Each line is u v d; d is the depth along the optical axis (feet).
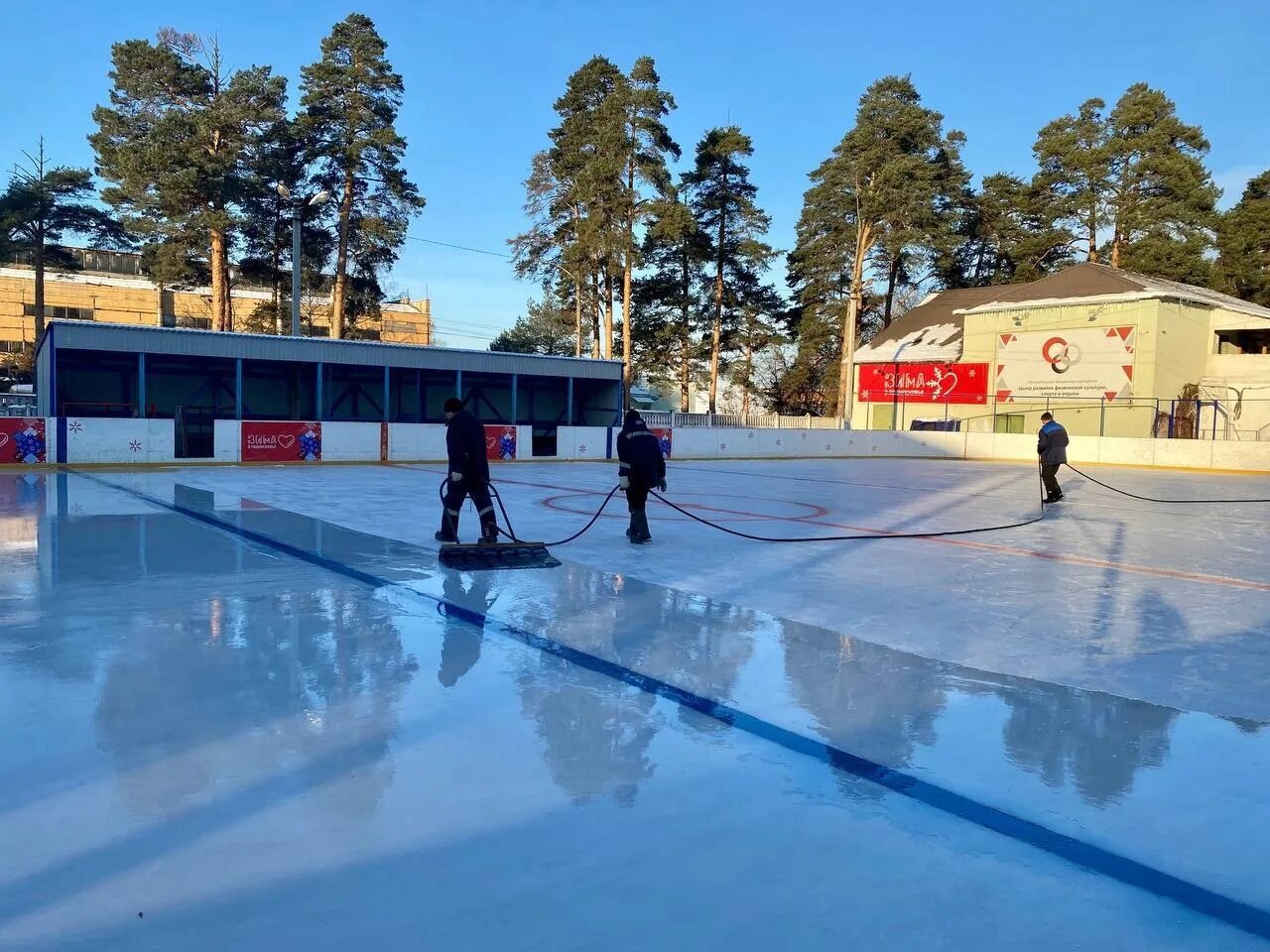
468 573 25.39
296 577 24.89
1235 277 191.42
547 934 8.11
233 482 57.98
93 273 248.52
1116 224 177.99
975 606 23.16
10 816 10.27
